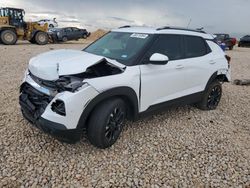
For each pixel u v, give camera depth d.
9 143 3.64
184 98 4.77
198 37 5.09
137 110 3.91
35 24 20.78
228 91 7.38
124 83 3.53
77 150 3.58
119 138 3.99
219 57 5.42
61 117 3.09
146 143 3.93
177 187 3.03
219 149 3.91
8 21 19.58
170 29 4.57
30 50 15.20
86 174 3.13
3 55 12.14
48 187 2.88
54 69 3.27
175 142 4.03
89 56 3.68
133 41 4.24
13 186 2.85
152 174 3.22
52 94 3.19
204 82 5.12
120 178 3.11
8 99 5.39
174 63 4.38
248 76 10.10
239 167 3.49
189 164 3.48
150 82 3.96
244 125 4.91
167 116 5.04
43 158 3.36
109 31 5.07
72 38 26.83
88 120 3.42
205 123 4.86
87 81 3.19
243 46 32.44
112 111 3.47
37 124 3.32
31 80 3.54
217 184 3.13
